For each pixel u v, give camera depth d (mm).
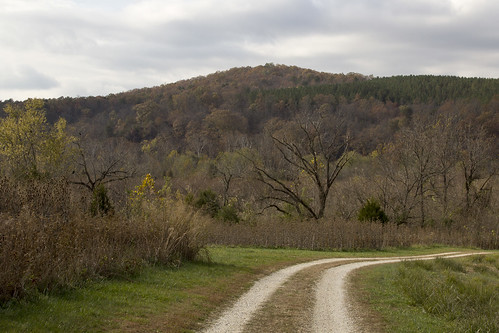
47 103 119875
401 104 108875
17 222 10680
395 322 10820
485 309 12820
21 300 8578
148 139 109625
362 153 82500
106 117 123062
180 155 90625
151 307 10055
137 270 13242
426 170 55375
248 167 52875
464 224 48531
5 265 8758
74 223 12859
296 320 10445
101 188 20953
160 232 16125
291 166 52562
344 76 195625
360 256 27266
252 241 29594
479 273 23219
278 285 14836
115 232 14562
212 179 68000
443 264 23484
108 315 9000
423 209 54969
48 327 7602
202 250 18422
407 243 36969
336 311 11648
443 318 11711
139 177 46531
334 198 55062
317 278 16875
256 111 118938
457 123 61750
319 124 46656
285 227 31047
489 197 57531
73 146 48500
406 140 56812
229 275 15578
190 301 11141
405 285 15195
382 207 53562
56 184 16672
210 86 175750
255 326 9672
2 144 42594
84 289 10398
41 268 9750
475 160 57781
